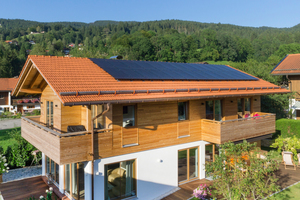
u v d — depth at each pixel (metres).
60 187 12.96
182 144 14.03
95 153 10.69
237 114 17.48
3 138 29.97
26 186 14.22
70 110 12.22
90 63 14.28
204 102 15.13
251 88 16.78
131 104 11.99
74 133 9.98
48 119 14.43
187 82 14.88
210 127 14.26
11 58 100.12
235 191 10.07
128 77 12.74
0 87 54.25
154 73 14.67
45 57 13.05
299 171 16.02
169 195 12.84
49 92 13.77
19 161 17.67
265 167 10.52
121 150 11.58
